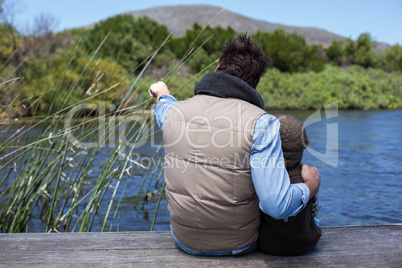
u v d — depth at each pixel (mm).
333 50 30156
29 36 18438
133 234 1996
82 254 1773
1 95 5578
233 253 1666
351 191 4871
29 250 1812
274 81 22406
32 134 5922
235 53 1540
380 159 6969
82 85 4410
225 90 1505
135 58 19609
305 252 1732
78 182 4094
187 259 1702
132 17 25234
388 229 2053
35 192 3629
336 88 23172
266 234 1676
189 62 19812
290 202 1420
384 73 28000
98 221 3820
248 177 1467
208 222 1543
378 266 1653
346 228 2072
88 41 19312
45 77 14031
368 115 18406
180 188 1545
